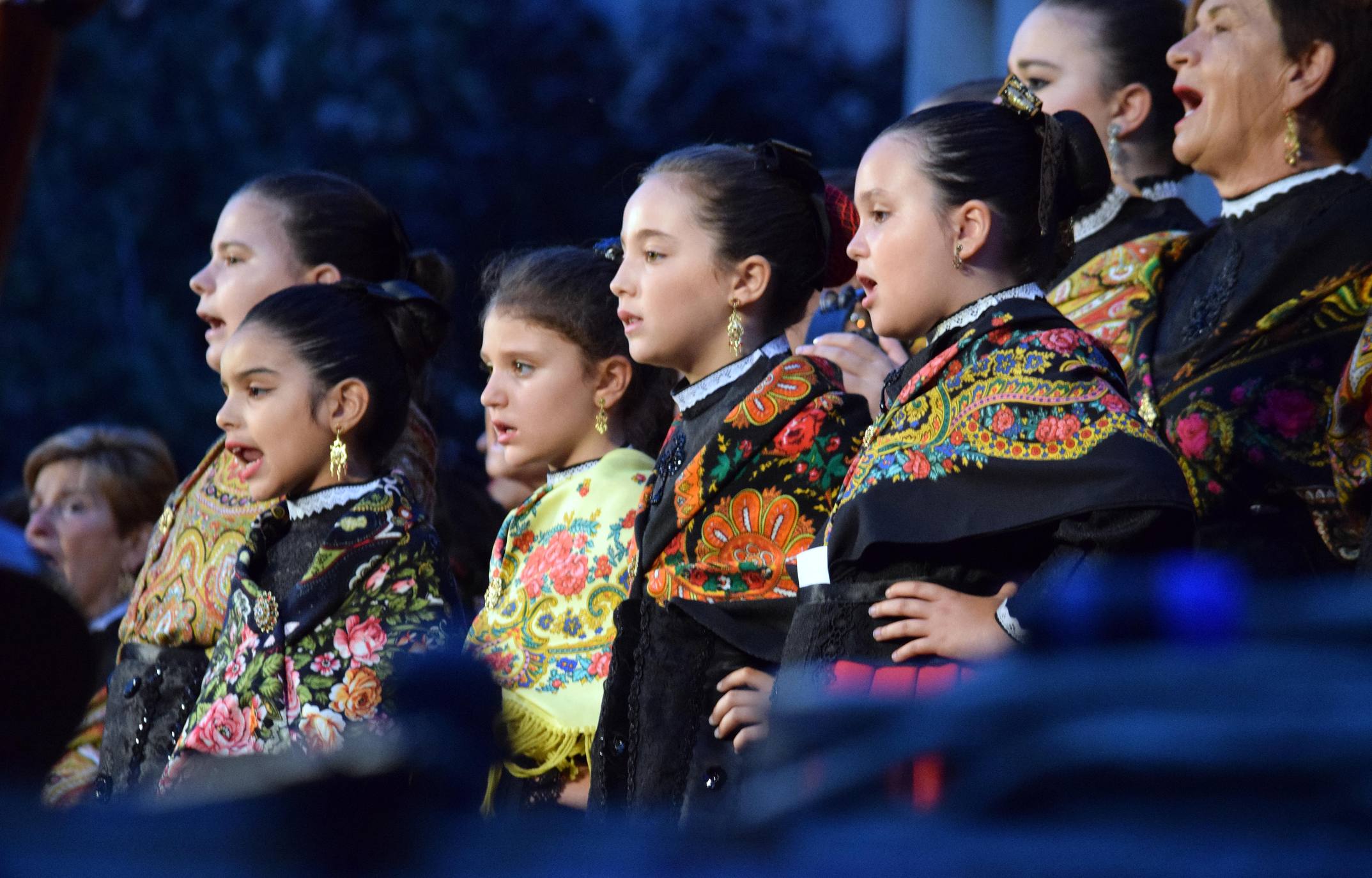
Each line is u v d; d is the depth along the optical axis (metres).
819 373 10.66
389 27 47.72
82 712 4.42
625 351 12.20
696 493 10.22
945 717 2.98
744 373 10.64
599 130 50.09
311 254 14.00
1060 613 3.21
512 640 11.48
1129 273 12.58
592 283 12.22
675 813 9.80
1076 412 8.62
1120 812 2.77
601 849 2.85
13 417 40.56
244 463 12.16
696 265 10.60
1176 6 13.55
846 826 2.87
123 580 17.69
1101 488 8.33
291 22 46.19
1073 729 2.88
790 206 10.88
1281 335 10.87
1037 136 9.66
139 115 43.16
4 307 40.91
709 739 9.90
